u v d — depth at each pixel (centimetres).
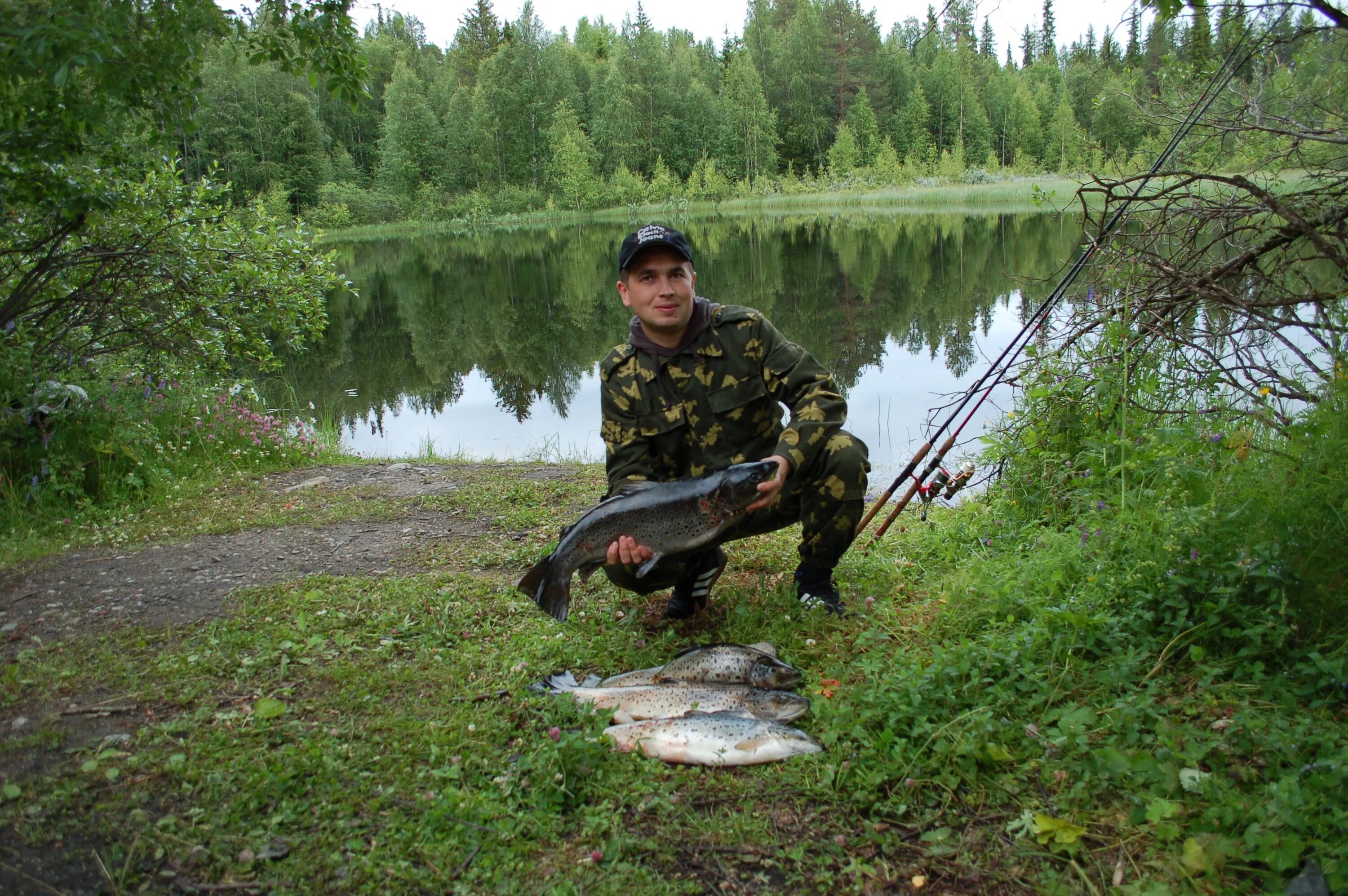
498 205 5947
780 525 363
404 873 213
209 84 4938
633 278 329
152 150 714
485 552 459
